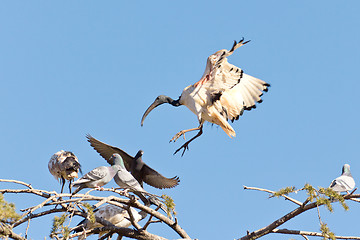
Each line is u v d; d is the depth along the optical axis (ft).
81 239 47.32
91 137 52.85
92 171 45.80
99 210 49.37
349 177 51.67
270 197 41.57
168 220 44.42
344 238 41.42
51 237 36.42
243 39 50.90
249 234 44.32
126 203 42.39
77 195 39.58
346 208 40.29
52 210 40.34
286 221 43.19
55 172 50.60
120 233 45.06
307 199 41.22
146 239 44.60
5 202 35.29
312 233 43.96
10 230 36.29
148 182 52.39
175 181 51.06
